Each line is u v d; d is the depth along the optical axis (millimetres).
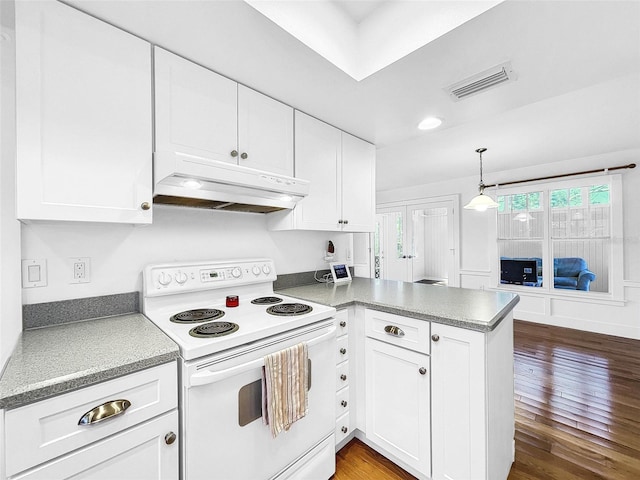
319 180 1977
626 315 3518
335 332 1457
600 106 2180
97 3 1023
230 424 1068
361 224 2320
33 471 712
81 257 1298
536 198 4164
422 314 1389
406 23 1317
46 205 979
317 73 1458
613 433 1828
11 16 1075
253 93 1591
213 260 1717
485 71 1445
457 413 1280
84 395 788
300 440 1312
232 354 1066
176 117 1291
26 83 948
